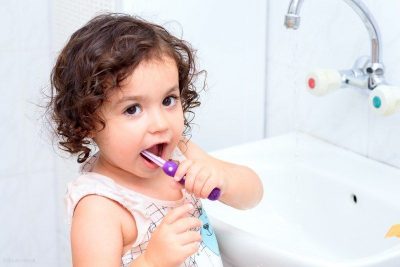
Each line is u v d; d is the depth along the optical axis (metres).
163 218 1.04
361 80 1.37
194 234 0.98
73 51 1.05
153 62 1.00
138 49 1.00
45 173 1.94
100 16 1.12
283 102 1.67
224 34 1.60
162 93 1.01
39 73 1.85
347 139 1.51
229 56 1.63
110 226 1.02
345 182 1.37
